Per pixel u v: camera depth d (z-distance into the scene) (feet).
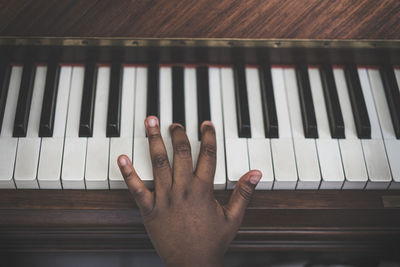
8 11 1.70
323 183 1.77
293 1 1.73
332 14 1.74
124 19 1.73
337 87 1.92
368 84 1.93
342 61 1.92
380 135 1.84
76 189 1.75
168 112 1.84
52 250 1.80
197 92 1.88
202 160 1.70
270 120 1.81
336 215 1.78
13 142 1.74
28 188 1.74
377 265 1.99
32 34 1.72
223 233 1.65
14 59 1.86
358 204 1.77
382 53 1.85
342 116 1.85
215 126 1.83
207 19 1.74
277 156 1.78
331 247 1.82
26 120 1.78
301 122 1.85
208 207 1.65
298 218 1.78
